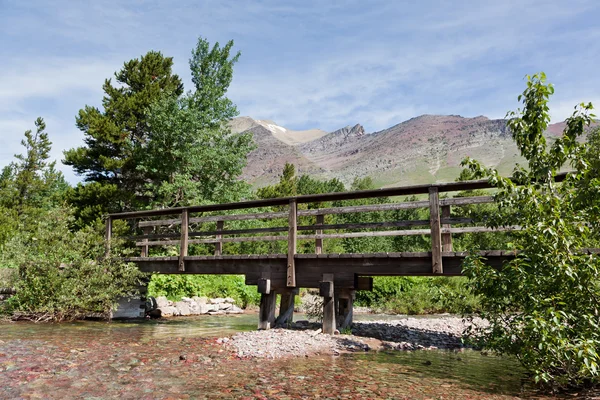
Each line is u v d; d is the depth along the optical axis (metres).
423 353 8.93
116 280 13.75
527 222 6.21
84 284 13.34
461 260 8.57
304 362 7.55
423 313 18.78
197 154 27.41
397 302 19.78
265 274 11.14
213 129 29.59
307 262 10.50
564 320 5.74
